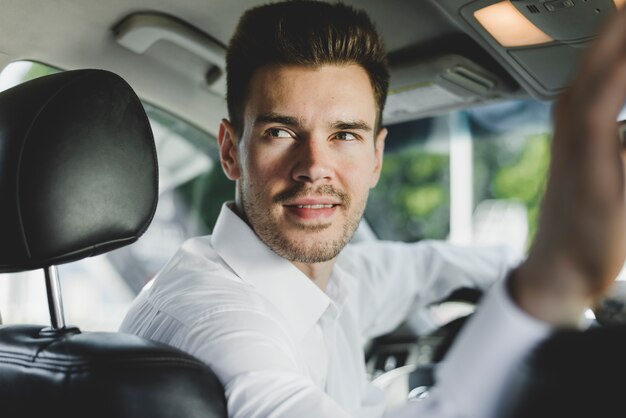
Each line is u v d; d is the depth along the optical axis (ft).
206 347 3.17
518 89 6.16
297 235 3.99
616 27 0.96
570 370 1.11
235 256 4.10
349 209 4.05
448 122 11.94
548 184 1.01
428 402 1.28
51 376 2.73
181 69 6.00
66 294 7.95
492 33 5.04
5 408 2.87
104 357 2.69
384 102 4.35
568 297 1.03
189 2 5.19
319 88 3.89
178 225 7.77
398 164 19.76
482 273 6.40
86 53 5.39
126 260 7.97
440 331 6.86
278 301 4.09
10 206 2.70
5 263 2.77
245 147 4.10
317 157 3.89
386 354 6.91
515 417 1.16
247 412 2.88
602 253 0.98
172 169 7.35
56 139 2.76
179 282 3.91
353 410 4.95
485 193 18.97
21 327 3.19
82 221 2.80
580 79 0.98
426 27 5.49
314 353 4.25
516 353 1.12
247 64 4.03
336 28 3.87
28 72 5.38
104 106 2.94
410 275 6.18
